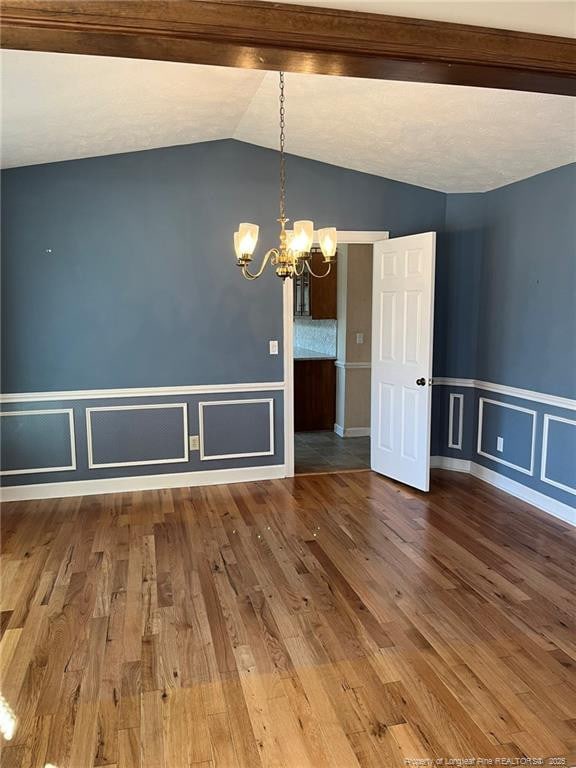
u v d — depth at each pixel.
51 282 4.16
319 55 1.64
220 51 1.62
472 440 4.89
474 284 4.75
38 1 1.43
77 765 1.81
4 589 2.90
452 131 3.46
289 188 4.50
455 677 2.23
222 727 1.97
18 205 4.04
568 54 1.77
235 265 4.48
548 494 3.97
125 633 2.52
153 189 4.27
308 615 2.67
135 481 4.47
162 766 1.81
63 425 4.29
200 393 4.54
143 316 4.35
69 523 3.79
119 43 1.55
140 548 3.39
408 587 2.92
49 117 3.10
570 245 3.70
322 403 6.67
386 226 4.70
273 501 4.21
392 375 4.64
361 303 6.18
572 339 3.71
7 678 2.22
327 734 1.93
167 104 3.29
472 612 2.69
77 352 4.26
